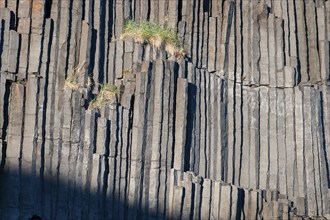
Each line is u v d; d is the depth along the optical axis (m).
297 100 43.91
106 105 39.47
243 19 44.75
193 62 42.94
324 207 43.19
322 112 44.69
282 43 44.75
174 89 41.00
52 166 37.94
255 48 44.38
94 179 38.34
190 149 41.16
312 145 43.56
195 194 40.16
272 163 43.34
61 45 39.44
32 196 37.19
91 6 40.69
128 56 41.19
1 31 38.09
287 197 42.94
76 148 38.34
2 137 37.41
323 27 46.16
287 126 43.72
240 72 44.00
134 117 40.00
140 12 43.00
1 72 37.81
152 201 39.50
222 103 42.88
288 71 44.34
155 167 39.75
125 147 39.56
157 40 41.69
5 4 38.81
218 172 41.97
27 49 38.56
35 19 39.03
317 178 43.38
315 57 45.62
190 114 41.50
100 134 38.94
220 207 40.66
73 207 37.81
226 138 42.72
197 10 43.72
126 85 40.38
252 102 43.81
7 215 36.72
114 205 38.84
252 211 41.56
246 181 42.88
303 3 46.22
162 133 40.22
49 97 38.66
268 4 45.72
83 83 39.44
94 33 40.50
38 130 37.94
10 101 37.94
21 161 37.44
